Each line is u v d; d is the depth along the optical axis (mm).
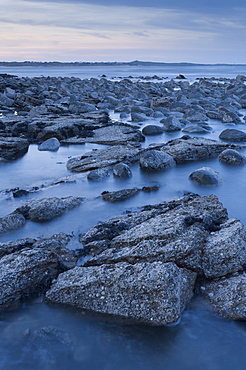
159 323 5570
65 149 17844
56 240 7652
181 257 6578
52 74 103312
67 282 6285
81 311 5934
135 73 117000
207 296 6152
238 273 6484
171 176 13016
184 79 81562
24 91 44875
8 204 10414
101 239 7902
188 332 5477
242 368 4891
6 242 7668
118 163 13711
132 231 7676
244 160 14609
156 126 21188
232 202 10391
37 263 6617
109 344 5305
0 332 5535
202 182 11961
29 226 8898
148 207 9602
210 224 7688
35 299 6242
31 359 5059
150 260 6609
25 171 14094
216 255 6629
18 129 21250
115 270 6223
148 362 5004
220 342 5305
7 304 6043
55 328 5609
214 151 15828
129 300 5797
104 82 58375
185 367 4914
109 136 19453
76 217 9406
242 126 23422
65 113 27797
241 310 5648
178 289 5875
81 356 5105
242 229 7309
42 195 11117
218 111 27984
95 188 11742
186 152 15086
